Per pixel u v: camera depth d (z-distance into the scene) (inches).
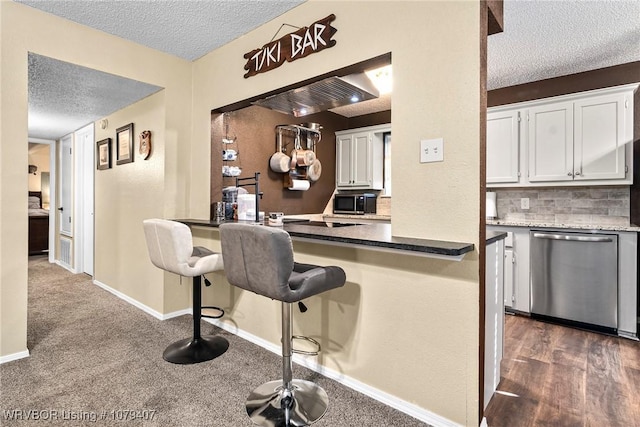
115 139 144.9
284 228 83.7
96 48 100.1
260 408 66.7
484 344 60.2
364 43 72.8
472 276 58.3
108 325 110.4
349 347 75.4
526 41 105.7
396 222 67.2
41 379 77.0
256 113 141.8
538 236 120.0
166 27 98.7
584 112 118.6
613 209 122.2
